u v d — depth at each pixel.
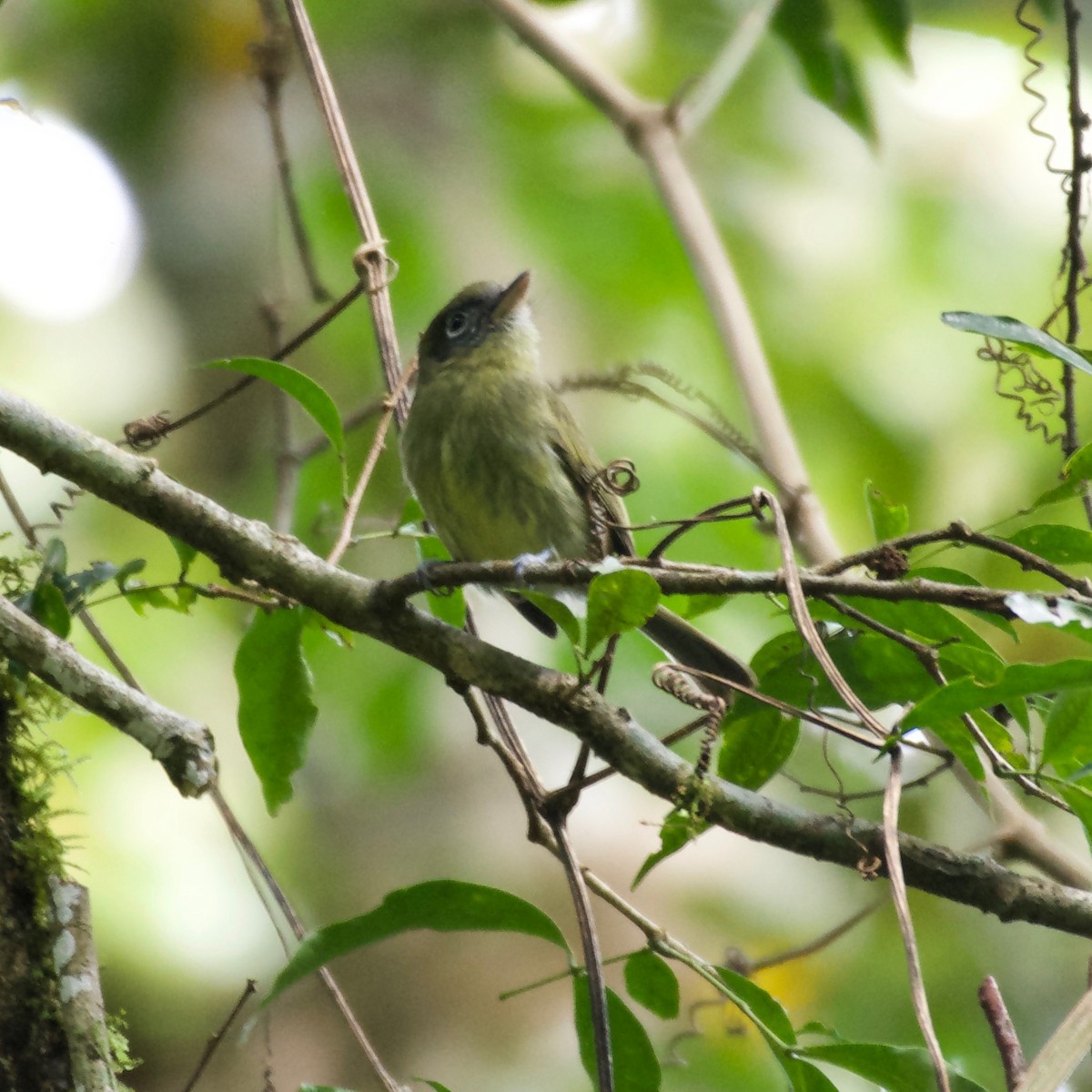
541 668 4.99
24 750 4.95
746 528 10.17
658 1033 10.47
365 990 10.93
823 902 11.06
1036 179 12.09
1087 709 4.48
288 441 8.34
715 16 11.49
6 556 5.62
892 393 11.36
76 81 11.81
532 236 11.60
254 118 11.91
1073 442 5.43
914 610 5.04
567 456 8.01
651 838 11.52
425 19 11.98
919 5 10.90
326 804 11.34
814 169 11.95
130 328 11.41
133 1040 9.27
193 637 10.01
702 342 11.32
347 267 11.23
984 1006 4.64
